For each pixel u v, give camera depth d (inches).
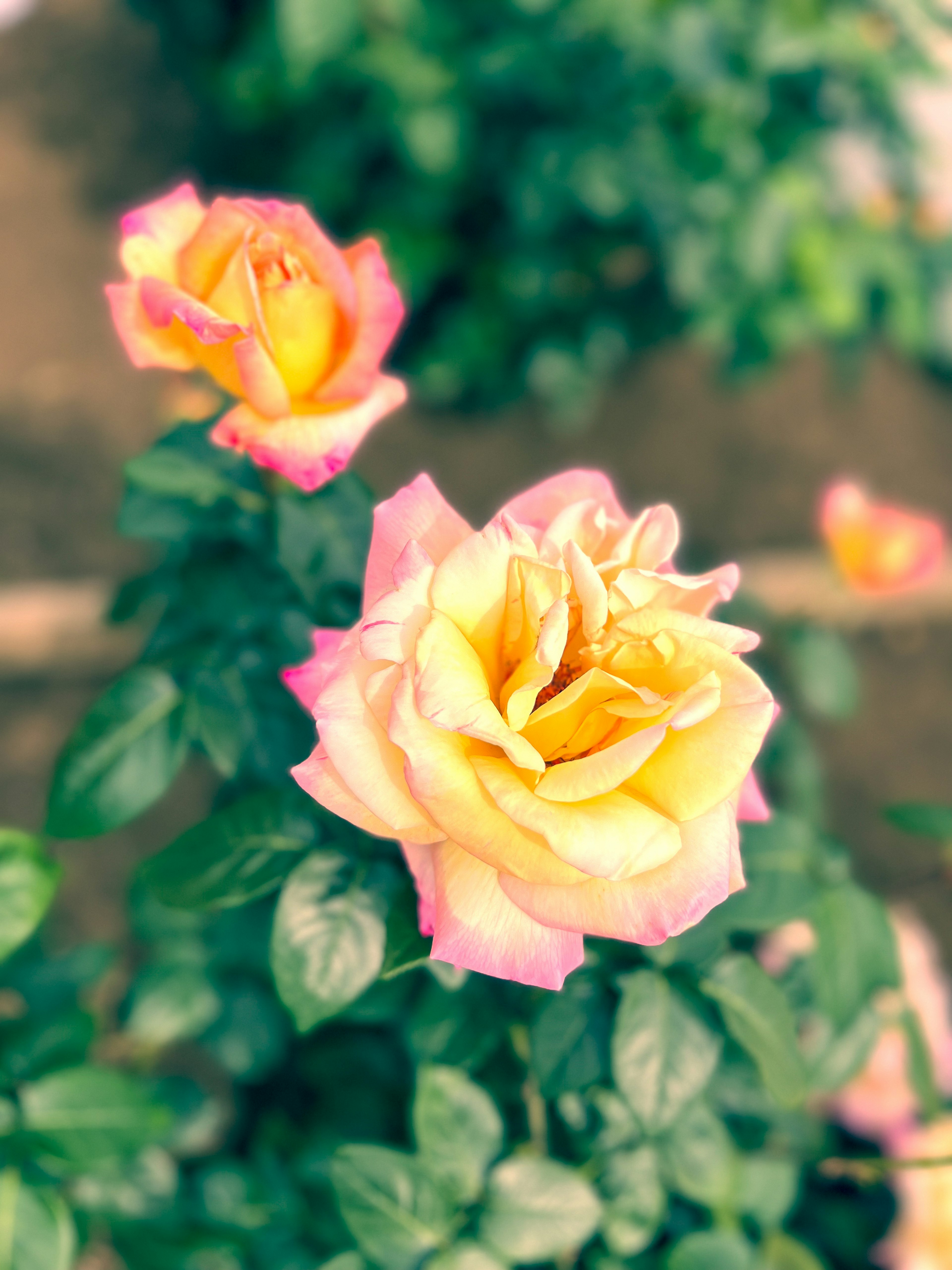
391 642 17.2
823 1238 25.3
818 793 26.0
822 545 57.3
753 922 21.1
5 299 62.3
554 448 60.7
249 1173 25.6
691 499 59.3
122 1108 22.2
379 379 20.7
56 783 21.8
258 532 22.7
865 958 22.0
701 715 17.1
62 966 25.9
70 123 70.8
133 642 49.1
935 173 51.9
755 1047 20.5
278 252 19.8
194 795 44.8
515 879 17.2
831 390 64.2
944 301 58.8
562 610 17.3
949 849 26.7
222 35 63.1
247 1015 27.1
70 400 58.4
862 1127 26.4
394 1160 21.0
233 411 20.3
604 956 20.8
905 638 55.4
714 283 49.7
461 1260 20.8
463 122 49.3
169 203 20.6
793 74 47.4
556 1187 21.2
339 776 17.6
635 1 43.9
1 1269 21.4
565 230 52.6
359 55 49.4
